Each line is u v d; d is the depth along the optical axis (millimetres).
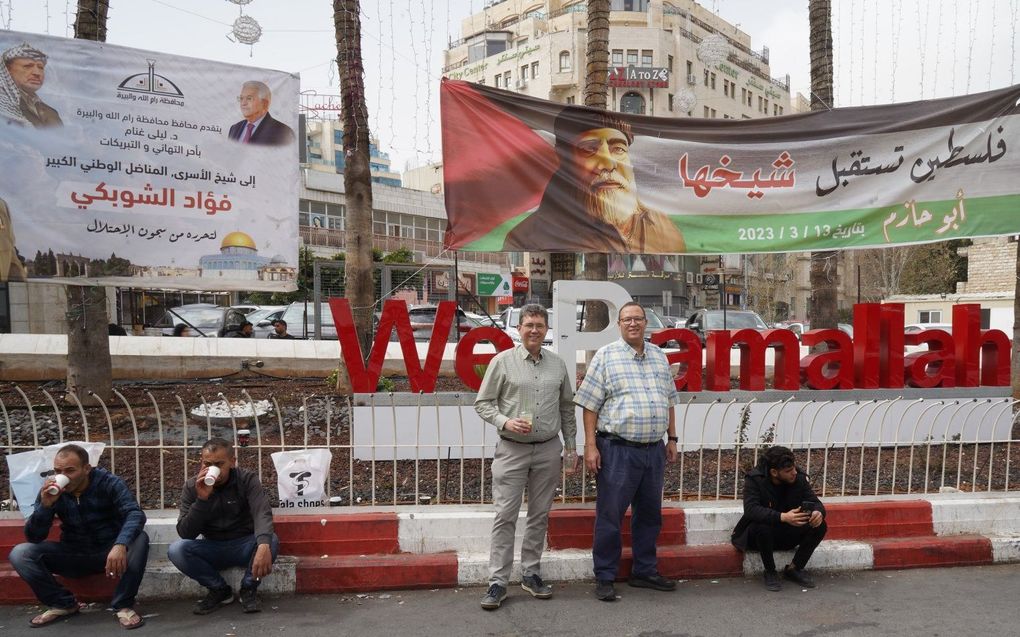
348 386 8141
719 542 5016
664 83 45281
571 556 4730
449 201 6387
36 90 6008
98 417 6793
